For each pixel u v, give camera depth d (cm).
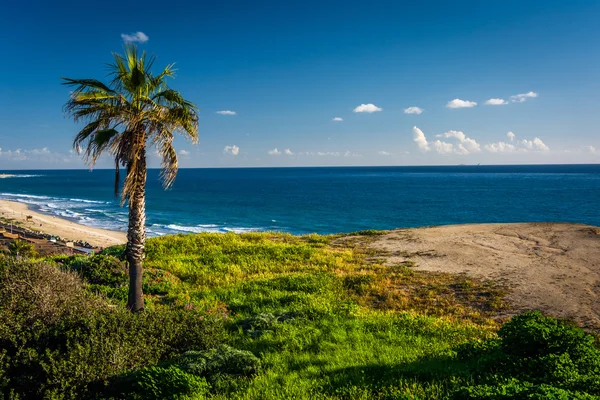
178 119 1243
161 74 1276
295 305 1488
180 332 977
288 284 1772
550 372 674
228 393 759
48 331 838
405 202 11444
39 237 5919
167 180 1309
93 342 805
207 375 814
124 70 1245
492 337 1097
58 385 720
